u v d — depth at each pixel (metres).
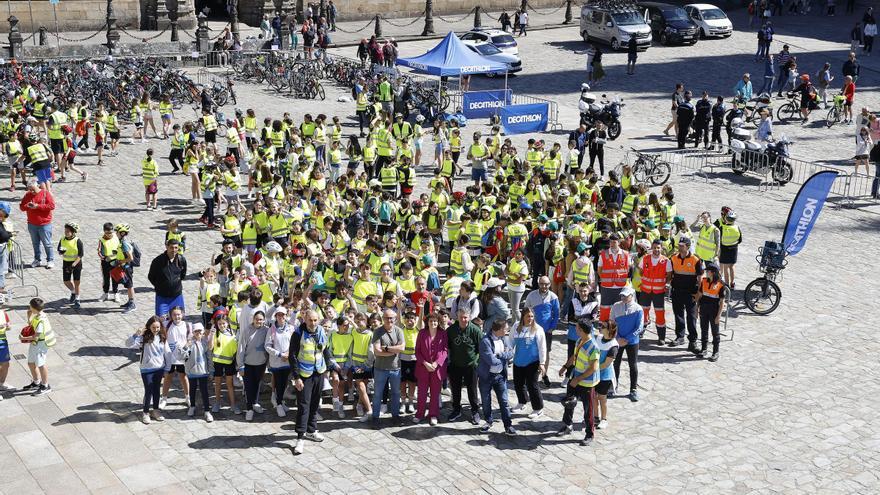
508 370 18.67
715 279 18.64
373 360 16.27
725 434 16.17
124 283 20.77
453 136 31.42
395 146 31.50
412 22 60.56
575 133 31.17
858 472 15.02
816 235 26.89
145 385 16.09
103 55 47.34
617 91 43.69
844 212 28.95
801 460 15.37
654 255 19.38
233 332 17.31
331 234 21.53
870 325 20.80
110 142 34.03
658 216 23.34
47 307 21.05
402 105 38.91
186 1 55.59
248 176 31.16
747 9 64.12
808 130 38.03
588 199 24.78
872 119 32.91
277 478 14.59
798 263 24.62
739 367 18.73
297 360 15.26
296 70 44.69
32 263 23.58
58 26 53.25
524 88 44.25
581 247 19.47
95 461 15.02
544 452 15.54
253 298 16.16
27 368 18.23
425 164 33.66
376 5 60.91
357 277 18.58
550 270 20.53
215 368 16.39
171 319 16.45
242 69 46.53
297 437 15.77
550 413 16.83
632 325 17.02
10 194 29.09
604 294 19.50
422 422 16.50
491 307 17.06
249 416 16.42
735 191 30.75
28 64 44.16
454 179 31.56
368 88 41.94
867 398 17.52
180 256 18.97
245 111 39.69
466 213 22.30
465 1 63.91
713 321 18.83
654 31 53.66
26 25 52.59
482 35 48.50
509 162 28.38
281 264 20.77
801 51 51.19
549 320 17.31
